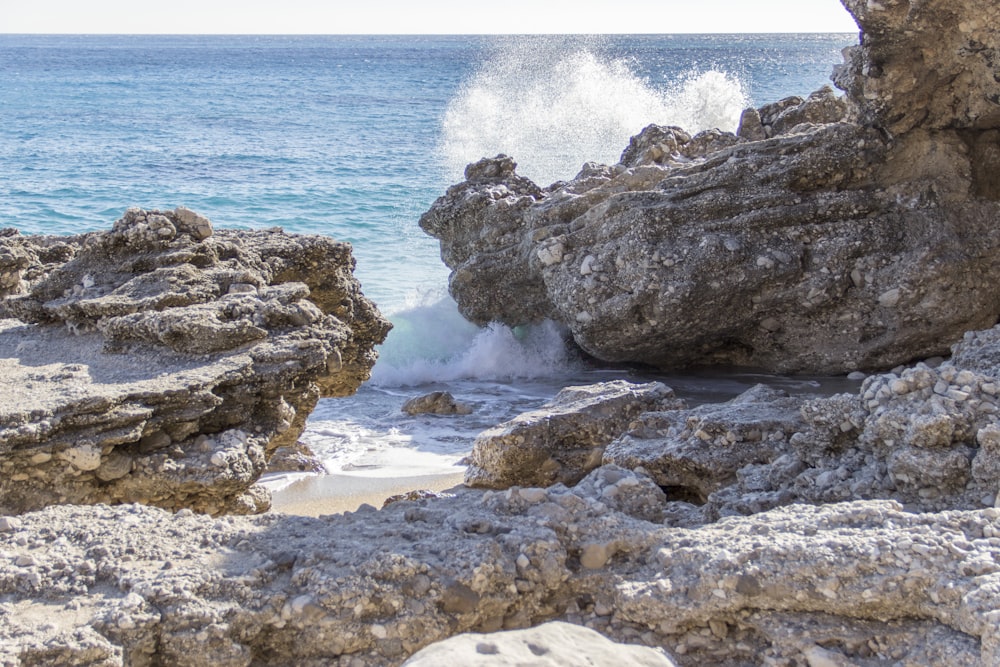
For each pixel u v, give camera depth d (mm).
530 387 14188
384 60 148375
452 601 4629
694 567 4711
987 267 13141
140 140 44531
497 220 15500
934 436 5961
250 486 7852
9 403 6664
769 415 7695
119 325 7871
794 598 4480
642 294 13172
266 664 4520
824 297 13250
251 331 7781
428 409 12500
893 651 4301
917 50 12172
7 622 4336
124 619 4301
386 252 22625
